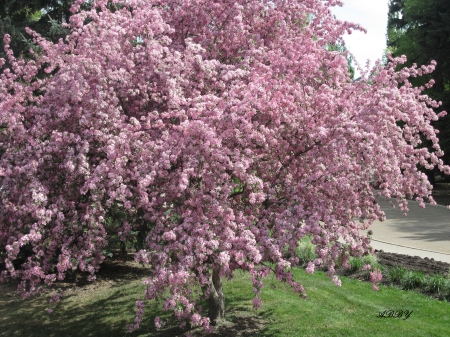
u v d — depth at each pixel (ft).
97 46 18.74
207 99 16.69
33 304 23.93
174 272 14.43
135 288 26.27
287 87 16.96
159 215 16.57
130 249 33.96
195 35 21.57
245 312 21.63
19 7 39.73
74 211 16.98
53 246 17.31
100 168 15.17
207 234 14.57
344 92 19.43
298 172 17.17
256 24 21.50
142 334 19.90
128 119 18.44
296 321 20.49
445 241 35.60
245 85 16.80
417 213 50.96
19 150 18.45
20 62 22.09
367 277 26.58
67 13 37.55
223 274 16.44
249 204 17.01
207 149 15.07
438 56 68.80
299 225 15.02
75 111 17.80
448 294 23.43
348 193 15.74
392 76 19.38
